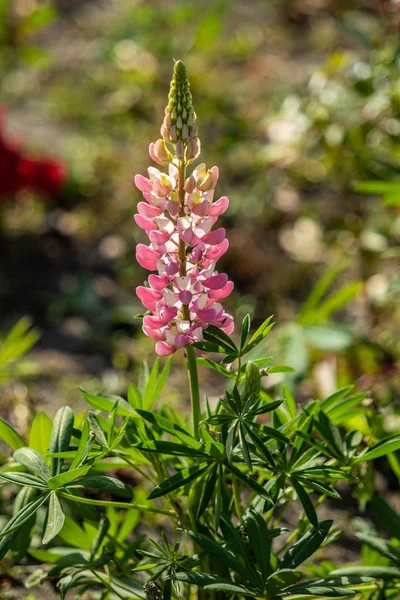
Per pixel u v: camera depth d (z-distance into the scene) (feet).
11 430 4.20
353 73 5.81
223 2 11.03
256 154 7.18
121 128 8.88
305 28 10.80
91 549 4.20
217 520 3.88
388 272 6.22
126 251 7.29
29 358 6.06
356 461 4.07
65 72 10.24
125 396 5.62
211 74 9.46
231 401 3.85
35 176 7.25
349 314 6.36
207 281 3.78
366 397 4.40
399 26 5.90
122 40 9.61
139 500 4.41
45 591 4.59
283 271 6.83
